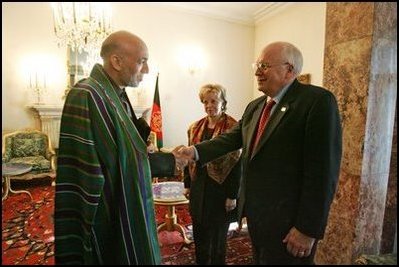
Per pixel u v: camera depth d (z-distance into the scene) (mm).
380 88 1119
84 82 835
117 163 793
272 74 831
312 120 755
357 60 1132
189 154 1017
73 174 771
